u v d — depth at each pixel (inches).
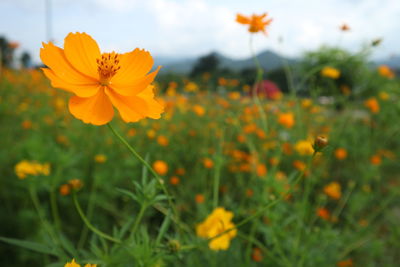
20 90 59.2
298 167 29.4
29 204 25.9
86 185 28.3
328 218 27.5
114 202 28.5
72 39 10.4
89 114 10.0
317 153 12.0
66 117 41.3
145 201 12.7
